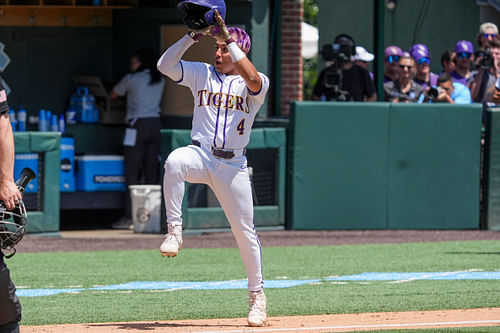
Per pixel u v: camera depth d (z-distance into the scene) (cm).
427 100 5084
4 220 1847
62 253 4084
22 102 5497
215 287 3127
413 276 3362
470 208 4941
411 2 7412
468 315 2433
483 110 5206
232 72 2252
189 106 5241
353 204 4838
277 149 4800
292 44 6006
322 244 4369
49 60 5519
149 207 4856
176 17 5231
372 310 2578
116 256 3988
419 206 4897
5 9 5444
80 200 5178
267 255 4006
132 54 5303
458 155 4909
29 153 4581
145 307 2680
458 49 5225
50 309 2652
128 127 5384
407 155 4869
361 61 5609
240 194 2248
